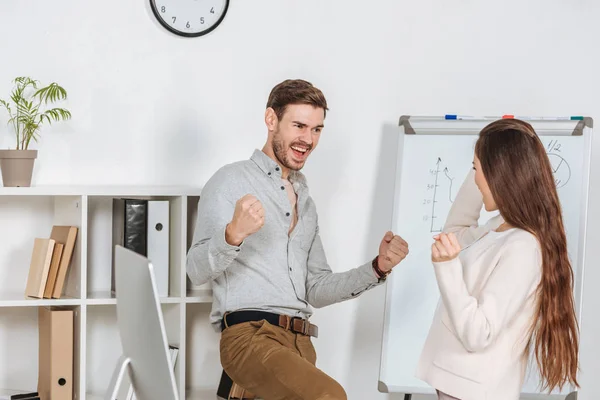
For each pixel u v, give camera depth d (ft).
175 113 10.26
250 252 8.18
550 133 9.87
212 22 10.27
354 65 10.80
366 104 10.86
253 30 10.47
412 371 9.66
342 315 10.96
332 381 7.14
